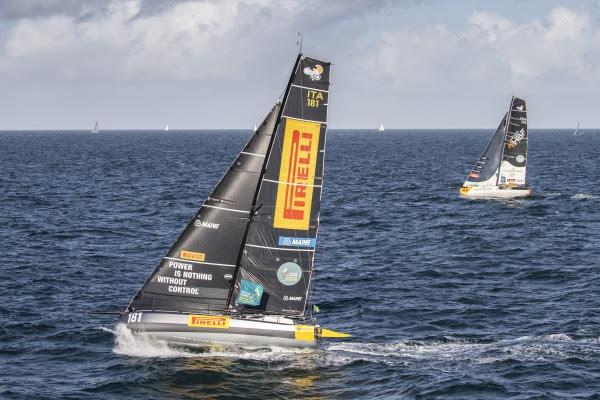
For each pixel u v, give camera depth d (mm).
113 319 96375
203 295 82188
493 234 163750
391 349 86188
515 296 110500
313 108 80875
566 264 131875
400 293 112750
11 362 80688
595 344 87562
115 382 74188
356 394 72875
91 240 153625
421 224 179875
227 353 80938
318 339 84125
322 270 128875
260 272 82250
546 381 76188
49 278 118188
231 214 81500
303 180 81750
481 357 83375
